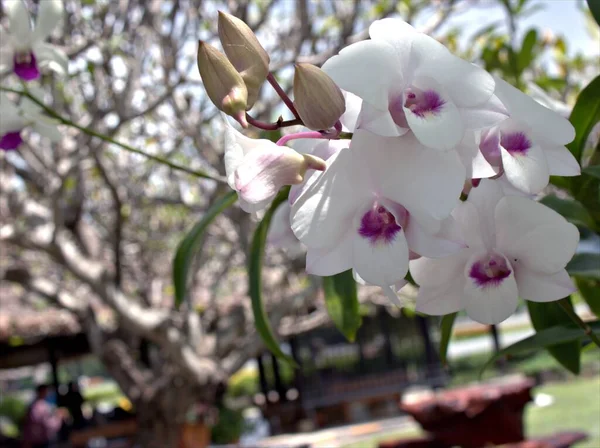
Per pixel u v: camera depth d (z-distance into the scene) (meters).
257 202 0.80
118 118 4.57
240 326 6.83
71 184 6.46
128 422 14.16
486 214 0.88
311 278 5.88
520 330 18.45
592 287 1.49
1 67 1.55
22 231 5.70
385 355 16.38
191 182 7.09
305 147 0.94
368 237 0.80
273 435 15.69
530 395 6.41
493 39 4.14
